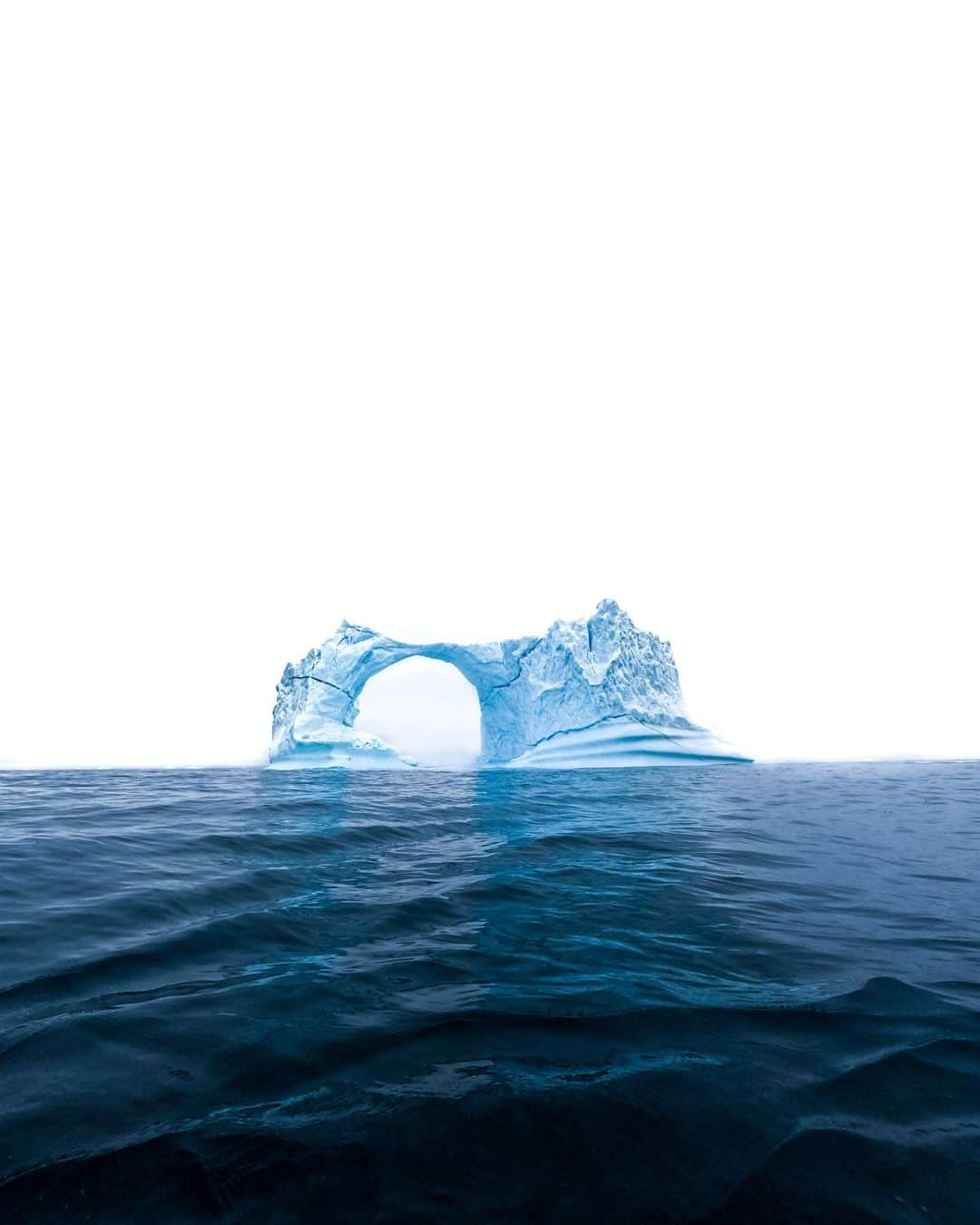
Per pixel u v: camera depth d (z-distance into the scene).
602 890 6.16
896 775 21.00
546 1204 2.13
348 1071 2.89
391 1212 2.08
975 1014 3.54
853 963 4.33
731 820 10.79
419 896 5.86
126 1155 2.30
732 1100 2.70
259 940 4.62
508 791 15.16
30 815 10.20
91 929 4.72
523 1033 3.27
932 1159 2.35
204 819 9.94
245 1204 2.09
